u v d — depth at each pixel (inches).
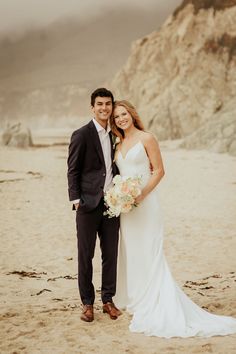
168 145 1507.1
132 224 184.4
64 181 757.9
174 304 173.0
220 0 2222.0
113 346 152.9
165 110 1865.2
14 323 180.7
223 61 2032.5
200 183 720.3
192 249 347.6
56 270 296.4
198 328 165.9
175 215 488.1
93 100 179.0
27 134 1517.0
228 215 485.4
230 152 1121.4
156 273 180.4
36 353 148.4
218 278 261.9
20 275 281.7
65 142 1948.8
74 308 203.3
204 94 1907.0
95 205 177.3
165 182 736.3
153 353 145.6
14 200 584.7
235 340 157.2
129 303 187.5
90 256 183.3
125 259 188.1
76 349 151.0
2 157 1151.6
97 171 180.4
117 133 185.5
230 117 1246.9
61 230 418.0
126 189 171.5
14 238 388.2
